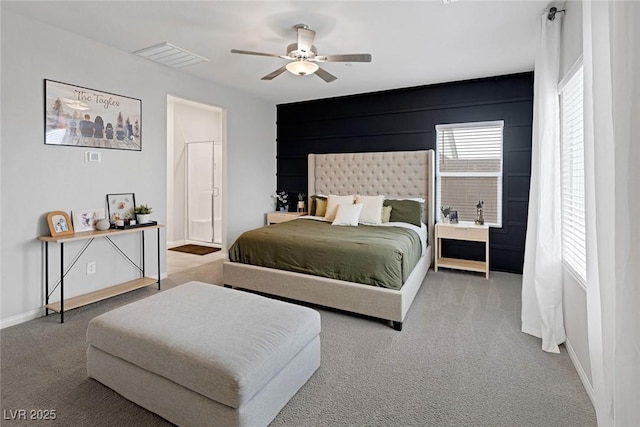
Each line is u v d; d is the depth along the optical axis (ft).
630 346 3.33
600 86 4.23
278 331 5.85
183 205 21.53
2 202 8.85
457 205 15.47
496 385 6.52
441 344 8.14
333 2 8.52
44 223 9.70
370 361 7.36
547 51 8.29
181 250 19.12
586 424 5.46
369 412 5.74
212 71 13.82
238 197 17.24
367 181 16.79
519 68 13.28
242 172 17.40
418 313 10.04
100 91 10.95
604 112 4.16
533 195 8.74
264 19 9.41
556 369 7.07
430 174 15.23
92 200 10.84
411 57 12.12
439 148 15.69
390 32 10.16
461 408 5.85
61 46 9.93
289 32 10.22
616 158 3.44
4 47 8.77
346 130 17.63
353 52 11.64
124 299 11.05
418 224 14.39
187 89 14.10
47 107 9.65
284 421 5.51
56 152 9.91
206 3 8.59
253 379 4.85
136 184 12.18
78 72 10.36
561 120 8.58
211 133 21.61
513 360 7.43
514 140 14.05
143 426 5.32
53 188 9.87
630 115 3.26
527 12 8.90
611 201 4.04
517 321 9.46
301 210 18.63
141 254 12.48
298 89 16.43
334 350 7.83
